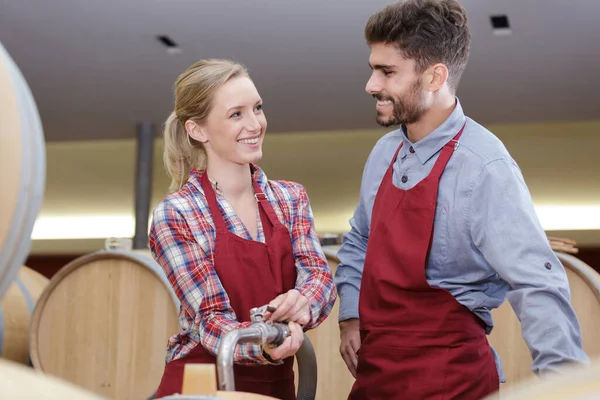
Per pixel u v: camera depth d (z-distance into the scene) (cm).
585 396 60
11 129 93
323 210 1444
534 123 974
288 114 966
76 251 1578
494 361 211
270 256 197
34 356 421
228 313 190
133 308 409
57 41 766
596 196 1270
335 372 372
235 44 762
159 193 1317
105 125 1028
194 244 195
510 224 194
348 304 232
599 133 1070
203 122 203
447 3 208
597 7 668
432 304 203
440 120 210
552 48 750
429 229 203
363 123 992
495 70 808
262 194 207
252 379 192
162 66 817
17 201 92
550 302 185
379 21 207
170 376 194
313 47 764
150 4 689
